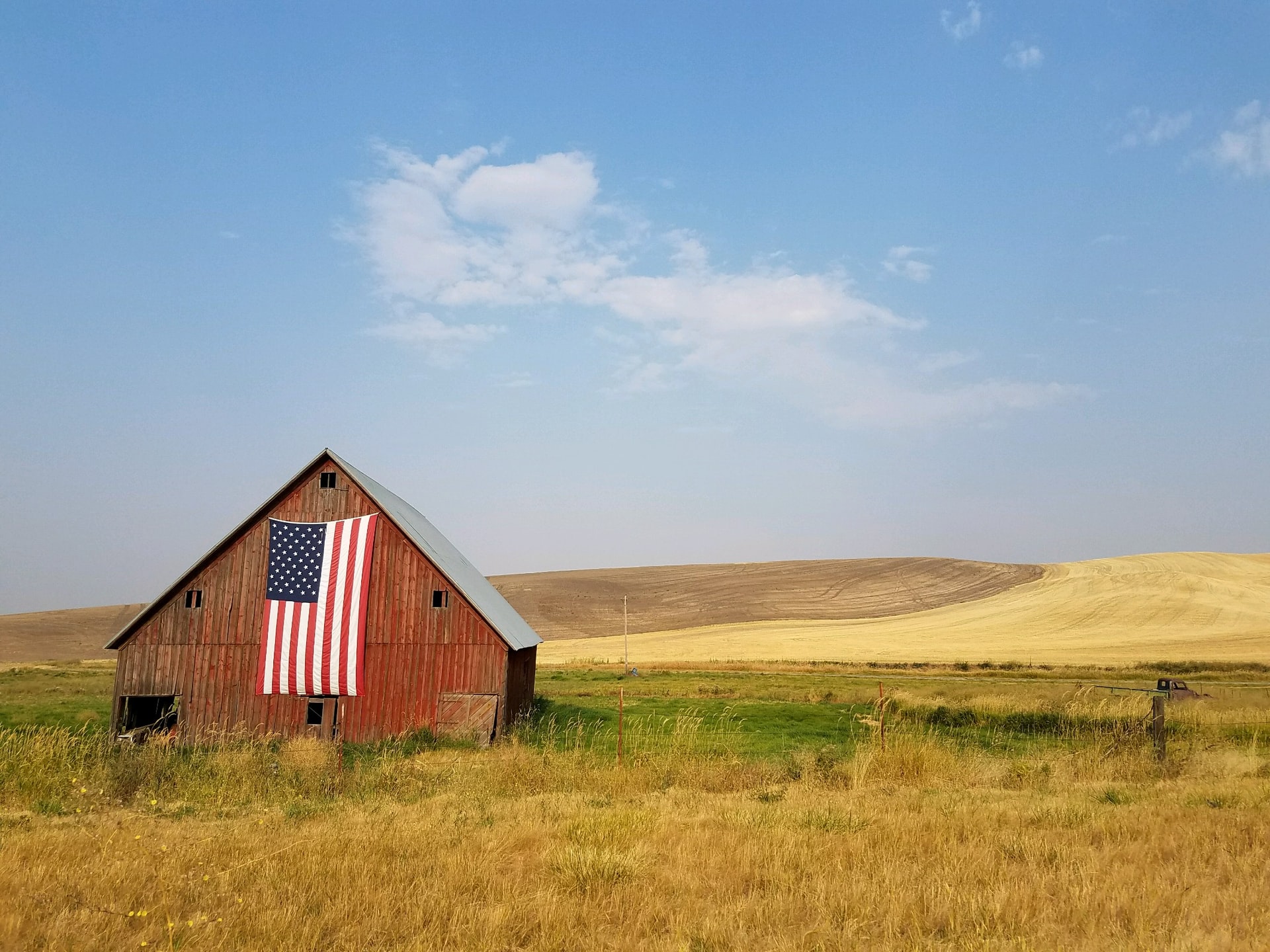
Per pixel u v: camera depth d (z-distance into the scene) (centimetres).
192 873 986
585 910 868
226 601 3494
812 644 9688
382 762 2045
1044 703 3425
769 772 1897
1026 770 1894
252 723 3416
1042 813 1337
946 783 1795
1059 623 10212
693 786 1773
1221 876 963
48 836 1205
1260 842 1117
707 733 2905
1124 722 2772
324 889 942
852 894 908
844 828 1249
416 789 1745
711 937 789
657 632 11769
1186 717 2825
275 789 1706
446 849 1127
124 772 1742
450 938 805
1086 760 1994
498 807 1497
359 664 3416
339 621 3444
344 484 3553
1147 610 10394
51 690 5059
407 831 1231
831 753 2294
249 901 899
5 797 1614
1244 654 7525
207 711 3428
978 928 793
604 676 6500
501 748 2198
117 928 823
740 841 1162
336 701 3434
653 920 857
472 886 959
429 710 3359
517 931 830
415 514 4512
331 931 830
